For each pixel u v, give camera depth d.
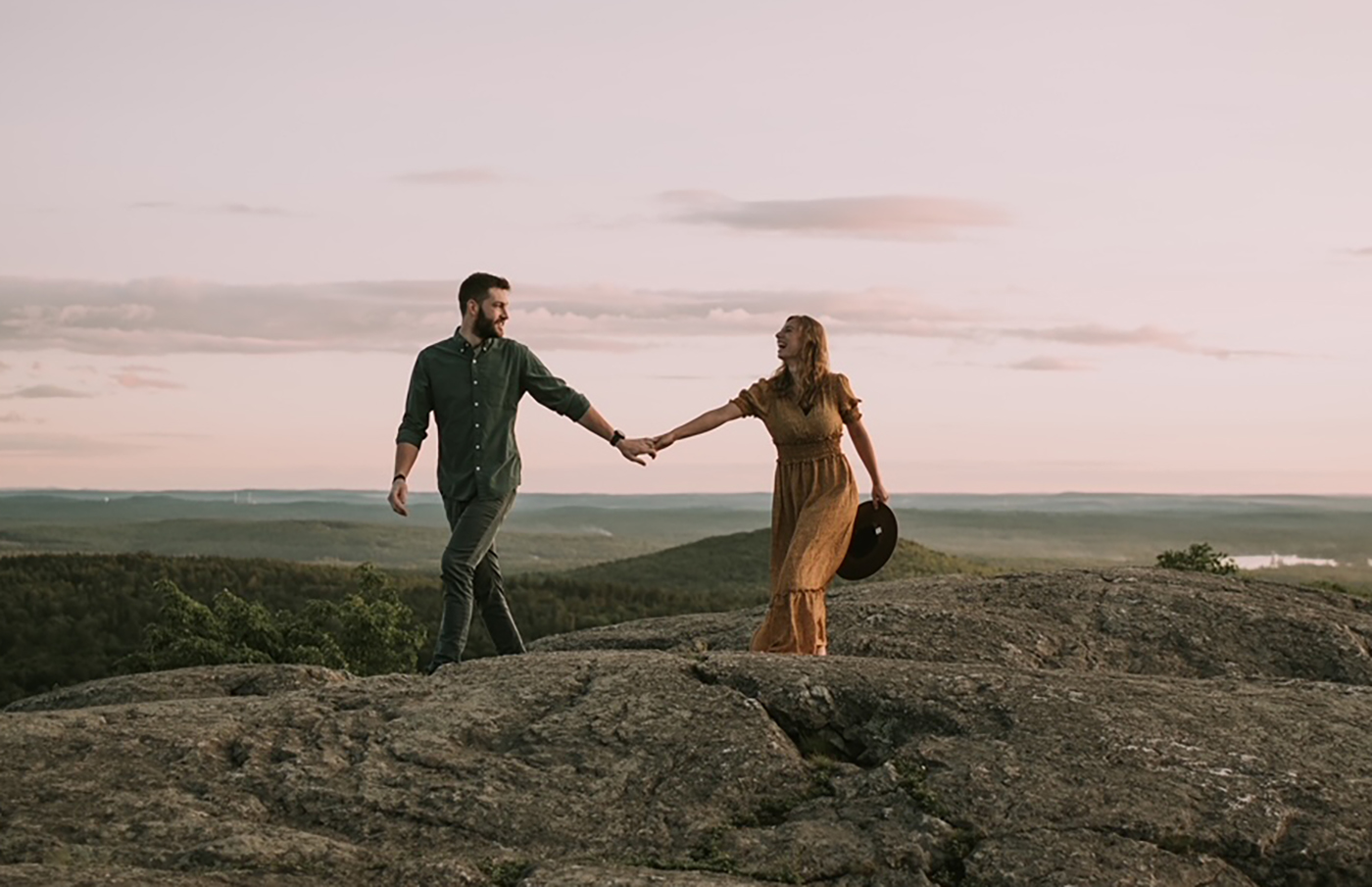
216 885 5.65
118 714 7.46
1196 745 6.91
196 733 7.19
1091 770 6.68
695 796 6.73
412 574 66.25
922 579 12.73
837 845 6.24
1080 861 6.05
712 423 9.86
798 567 9.44
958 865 6.17
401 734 7.24
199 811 6.50
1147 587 11.67
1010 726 7.11
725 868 6.14
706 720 7.29
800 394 9.79
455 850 6.32
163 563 64.56
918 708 7.36
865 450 9.88
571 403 9.72
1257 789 6.54
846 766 7.02
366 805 6.62
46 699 9.50
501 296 9.53
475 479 9.52
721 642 11.49
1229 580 12.19
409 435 9.56
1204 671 10.34
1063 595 11.59
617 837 6.43
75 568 61.25
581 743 7.12
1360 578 127.56
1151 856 6.11
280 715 7.49
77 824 6.31
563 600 67.56
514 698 7.65
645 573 119.50
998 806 6.44
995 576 12.53
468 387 9.50
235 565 66.94
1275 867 6.19
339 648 34.19
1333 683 8.22
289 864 6.02
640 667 7.94
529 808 6.61
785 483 9.94
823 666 7.84
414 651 35.91
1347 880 6.17
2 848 6.08
